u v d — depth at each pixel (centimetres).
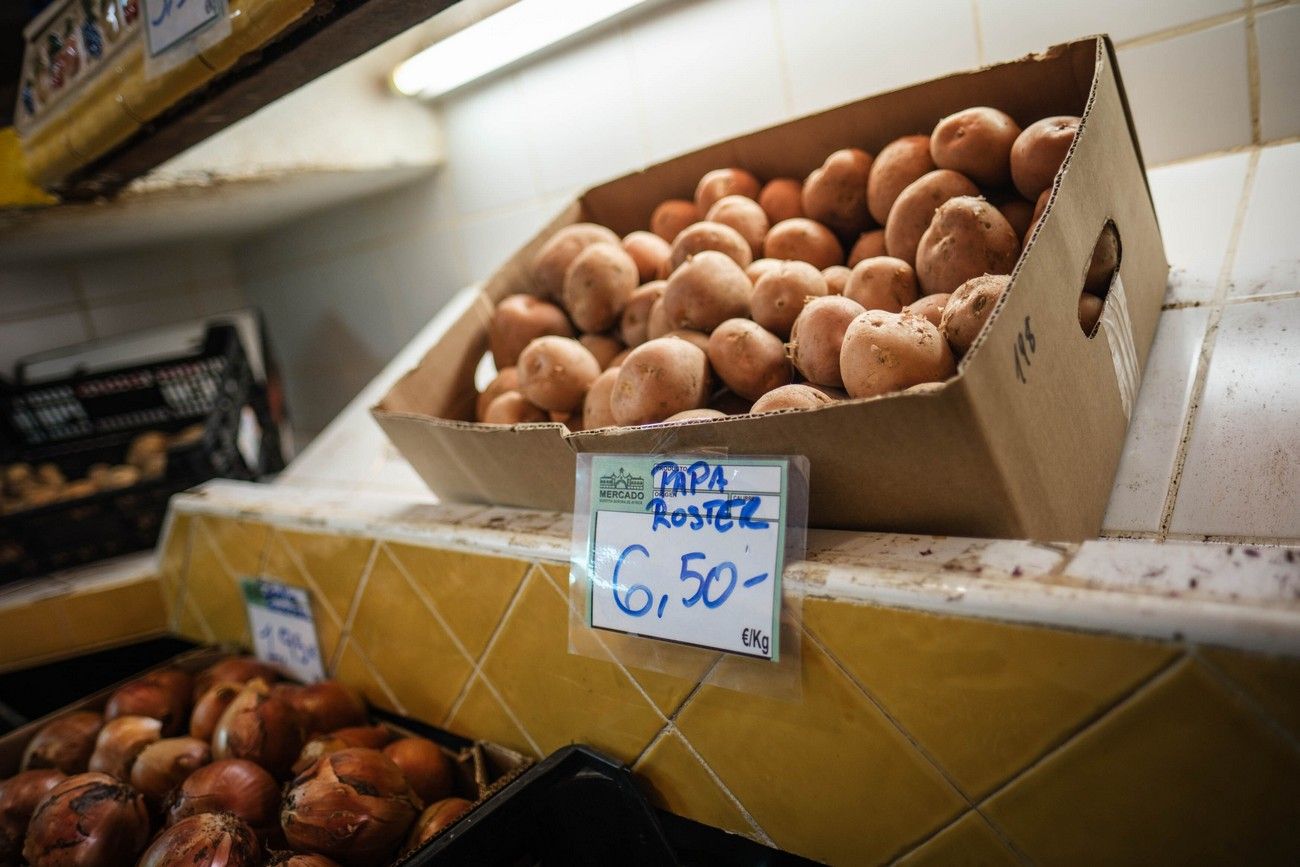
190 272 239
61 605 129
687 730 63
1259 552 42
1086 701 44
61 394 186
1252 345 70
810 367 67
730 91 125
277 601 104
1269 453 61
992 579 47
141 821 79
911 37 108
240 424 172
